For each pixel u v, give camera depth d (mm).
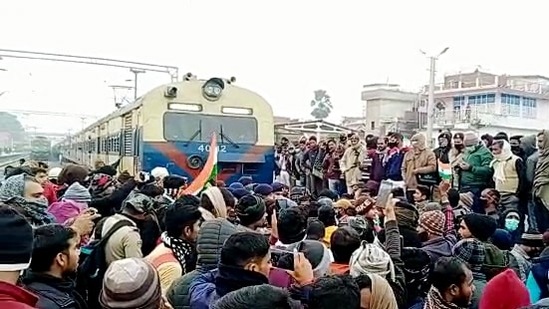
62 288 3480
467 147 10359
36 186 6008
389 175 11312
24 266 2598
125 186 6906
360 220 5867
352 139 13172
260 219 4789
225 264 3260
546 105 38531
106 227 4602
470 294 3791
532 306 2859
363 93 43375
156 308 2959
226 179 13227
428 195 9719
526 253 6293
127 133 14961
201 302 3371
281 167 17031
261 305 2447
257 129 13602
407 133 37000
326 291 2912
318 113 70188
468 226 5289
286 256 4238
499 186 9500
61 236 3535
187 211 4406
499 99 37000
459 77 44188
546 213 8844
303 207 6613
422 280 4582
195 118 13172
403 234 5586
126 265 2965
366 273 3689
